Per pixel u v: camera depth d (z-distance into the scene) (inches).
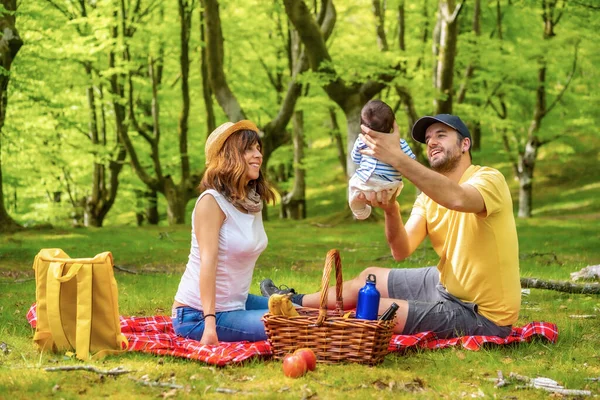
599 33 725.9
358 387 142.7
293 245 551.5
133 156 808.9
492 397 136.7
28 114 753.0
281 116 732.7
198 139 1000.9
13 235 608.7
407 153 163.9
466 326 180.9
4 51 568.1
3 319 217.3
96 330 166.1
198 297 176.1
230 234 174.1
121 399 133.2
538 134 881.5
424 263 406.0
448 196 163.9
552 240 547.2
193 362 161.5
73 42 711.1
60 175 984.9
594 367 163.6
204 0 647.8
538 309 241.3
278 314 164.4
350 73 687.7
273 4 869.8
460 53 761.0
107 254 166.1
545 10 784.3
